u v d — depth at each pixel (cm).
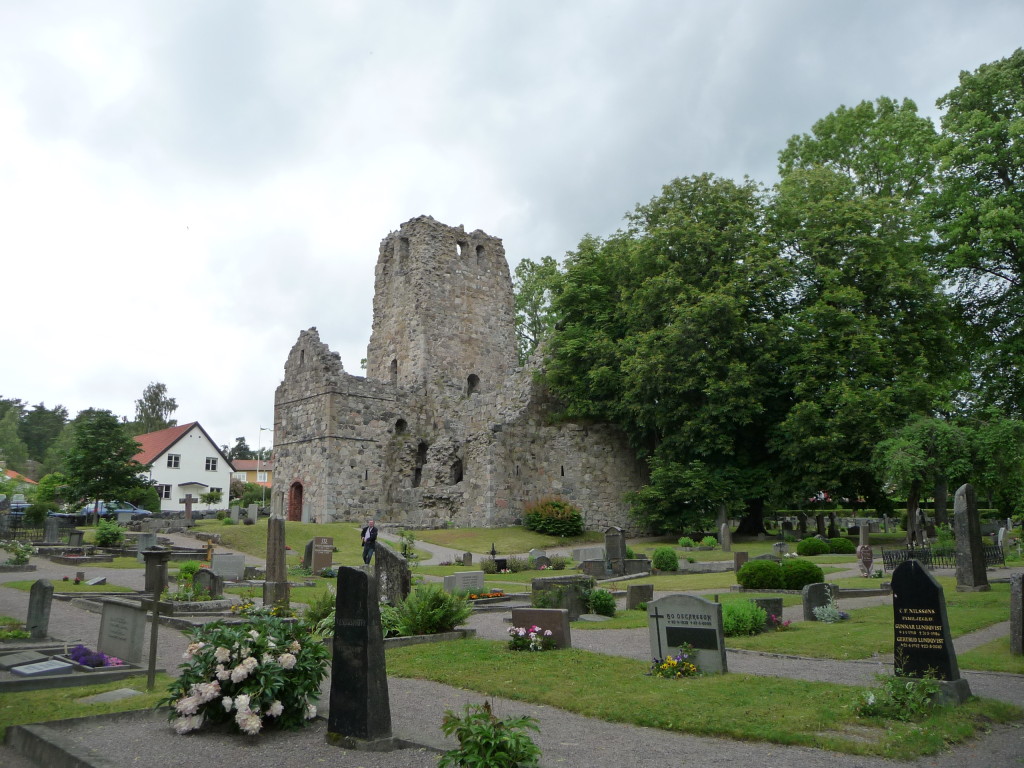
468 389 5175
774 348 3950
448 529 4312
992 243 3450
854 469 3478
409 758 760
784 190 4197
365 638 812
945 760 736
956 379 3991
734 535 4550
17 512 5247
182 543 3688
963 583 2005
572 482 4659
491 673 1136
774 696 957
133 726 877
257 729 815
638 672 1130
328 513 4444
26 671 1106
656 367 4000
